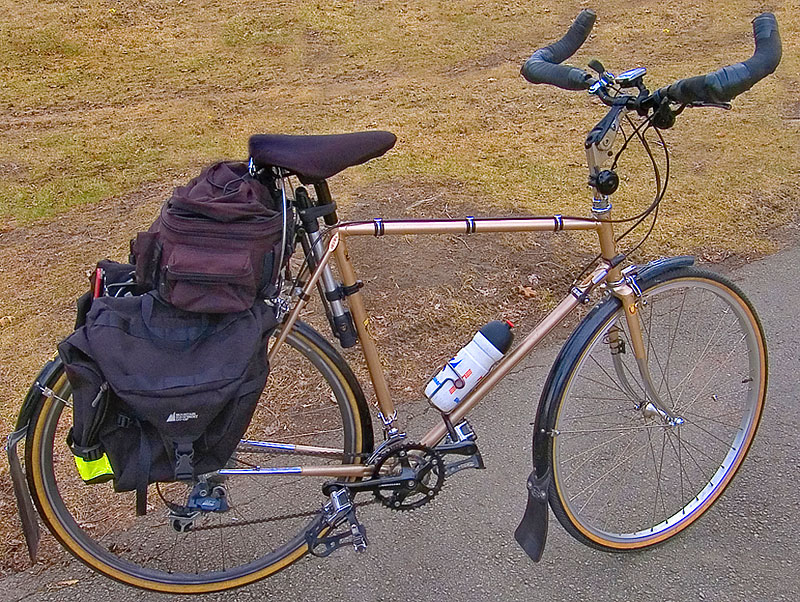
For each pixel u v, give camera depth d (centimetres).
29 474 194
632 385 241
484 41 712
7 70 633
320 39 712
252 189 180
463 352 208
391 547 236
